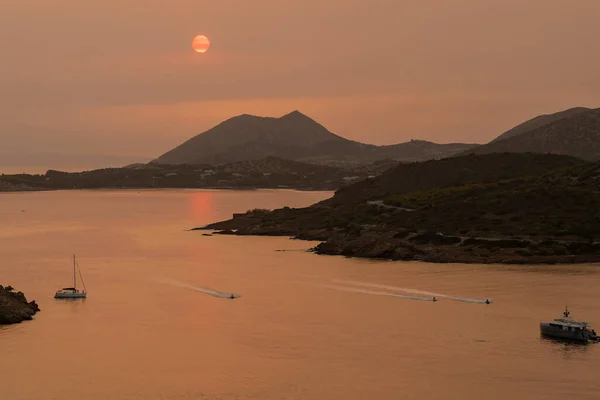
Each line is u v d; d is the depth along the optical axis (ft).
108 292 440.86
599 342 324.80
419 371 291.17
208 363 302.04
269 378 284.61
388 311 380.58
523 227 594.24
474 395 267.59
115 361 305.73
